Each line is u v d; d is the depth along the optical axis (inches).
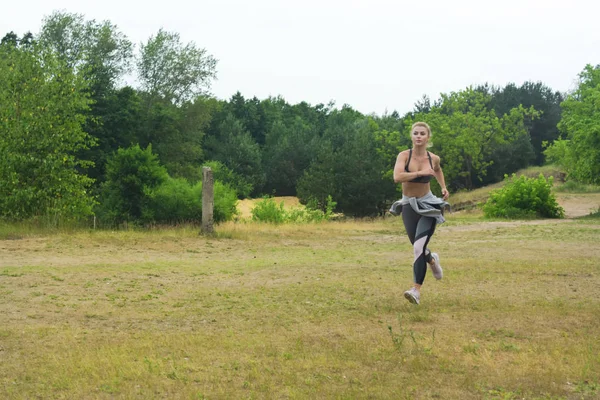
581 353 201.3
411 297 270.8
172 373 176.6
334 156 2311.8
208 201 684.1
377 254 547.2
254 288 336.2
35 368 181.9
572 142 1385.3
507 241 657.6
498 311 271.3
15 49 1210.6
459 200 2044.8
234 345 210.2
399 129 3041.3
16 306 276.2
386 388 166.9
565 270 407.5
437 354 201.2
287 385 169.9
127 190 1286.9
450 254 531.8
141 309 276.5
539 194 1272.1
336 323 248.8
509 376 178.4
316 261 479.8
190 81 2497.5
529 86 3265.3
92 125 1873.8
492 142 2337.6
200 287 339.6
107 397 159.2
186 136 2546.8
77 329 235.3
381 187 2187.5
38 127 815.7
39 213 768.3
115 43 2288.4
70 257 474.0
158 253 526.3
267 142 4224.9
